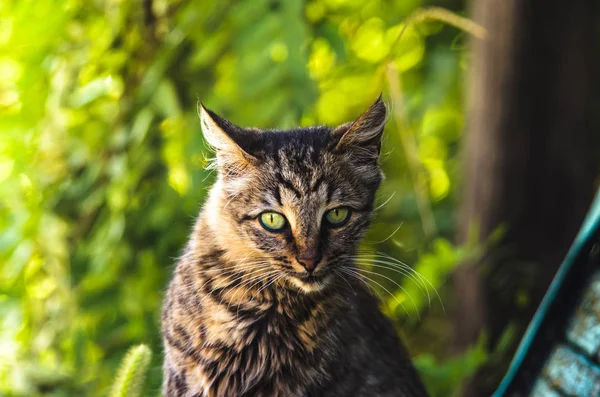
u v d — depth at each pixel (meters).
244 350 4.39
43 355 7.03
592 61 7.00
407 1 8.45
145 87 6.88
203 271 4.49
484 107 7.04
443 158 8.91
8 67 7.68
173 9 7.01
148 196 7.11
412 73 8.77
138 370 3.48
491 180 7.03
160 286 7.08
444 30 8.57
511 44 6.84
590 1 6.89
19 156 7.17
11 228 6.98
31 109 7.23
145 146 7.03
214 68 7.17
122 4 6.99
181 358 4.43
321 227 4.44
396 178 8.72
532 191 6.98
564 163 6.95
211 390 4.42
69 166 7.10
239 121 6.80
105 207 7.12
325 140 4.55
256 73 6.18
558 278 3.67
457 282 7.25
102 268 6.95
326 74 8.36
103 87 6.91
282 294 4.41
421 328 8.26
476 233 7.06
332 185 4.43
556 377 3.59
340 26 8.03
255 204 4.42
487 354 6.62
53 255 7.05
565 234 7.00
